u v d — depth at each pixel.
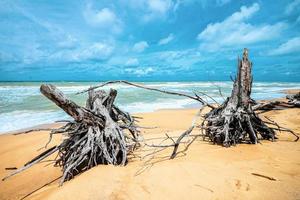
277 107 12.62
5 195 4.77
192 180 3.78
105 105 6.16
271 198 3.21
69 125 5.36
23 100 20.75
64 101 4.46
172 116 12.57
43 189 4.52
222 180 3.75
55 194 3.81
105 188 3.69
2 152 7.38
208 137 6.94
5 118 12.86
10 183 5.30
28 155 7.05
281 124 9.23
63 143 5.12
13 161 6.66
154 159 5.02
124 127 5.93
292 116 10.95
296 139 6.60
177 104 19.16
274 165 4.38
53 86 4.32
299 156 4.93
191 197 3.34
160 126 9.95
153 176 4.01
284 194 3.29
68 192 3.75
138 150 5.90
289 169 4.16
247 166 4.32
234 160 4.66
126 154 4.93
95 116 5.13
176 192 3.47
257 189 3.46
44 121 12.12
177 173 4.05
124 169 4.45
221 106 6.80
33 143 8.22
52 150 5.06
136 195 3.46
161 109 16.12
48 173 5.70
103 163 5.04
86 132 5.25
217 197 3.31
